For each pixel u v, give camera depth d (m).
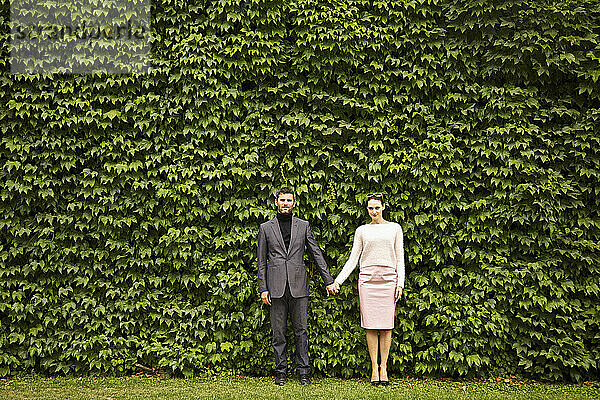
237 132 5.28
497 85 5.31
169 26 5.31
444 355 5.06
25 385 4.73
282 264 4.89
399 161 5.23
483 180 5.23
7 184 5.03
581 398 4.46
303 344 4.92
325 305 5.16
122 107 5.23
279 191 4.93
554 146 5.20
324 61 5.27
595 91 5.18
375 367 4.89
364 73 5.32
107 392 4.54
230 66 5.24
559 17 5.17
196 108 5.21
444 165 5.20
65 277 5.12
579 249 5.07
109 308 5.13
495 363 5.14
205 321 5.07
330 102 5.30
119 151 5.17
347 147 5.22
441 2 5.40
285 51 5.36
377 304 4.85
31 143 5.11
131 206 5.14
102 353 5.01
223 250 5.21
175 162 5.19
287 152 5.25
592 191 5.15
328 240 5.22
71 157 5.13
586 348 5.09
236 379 5.02
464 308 5.04
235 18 5.23
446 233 5.20
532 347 5.09
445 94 5.33
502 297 5.06
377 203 4.90
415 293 5.18
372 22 5.36
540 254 5.13
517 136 5.15
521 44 5.14
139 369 5.18
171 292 5.19
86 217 5.12
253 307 5.15
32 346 5.03
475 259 5.17
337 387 4.74
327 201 5.23
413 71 5.26
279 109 5.32
